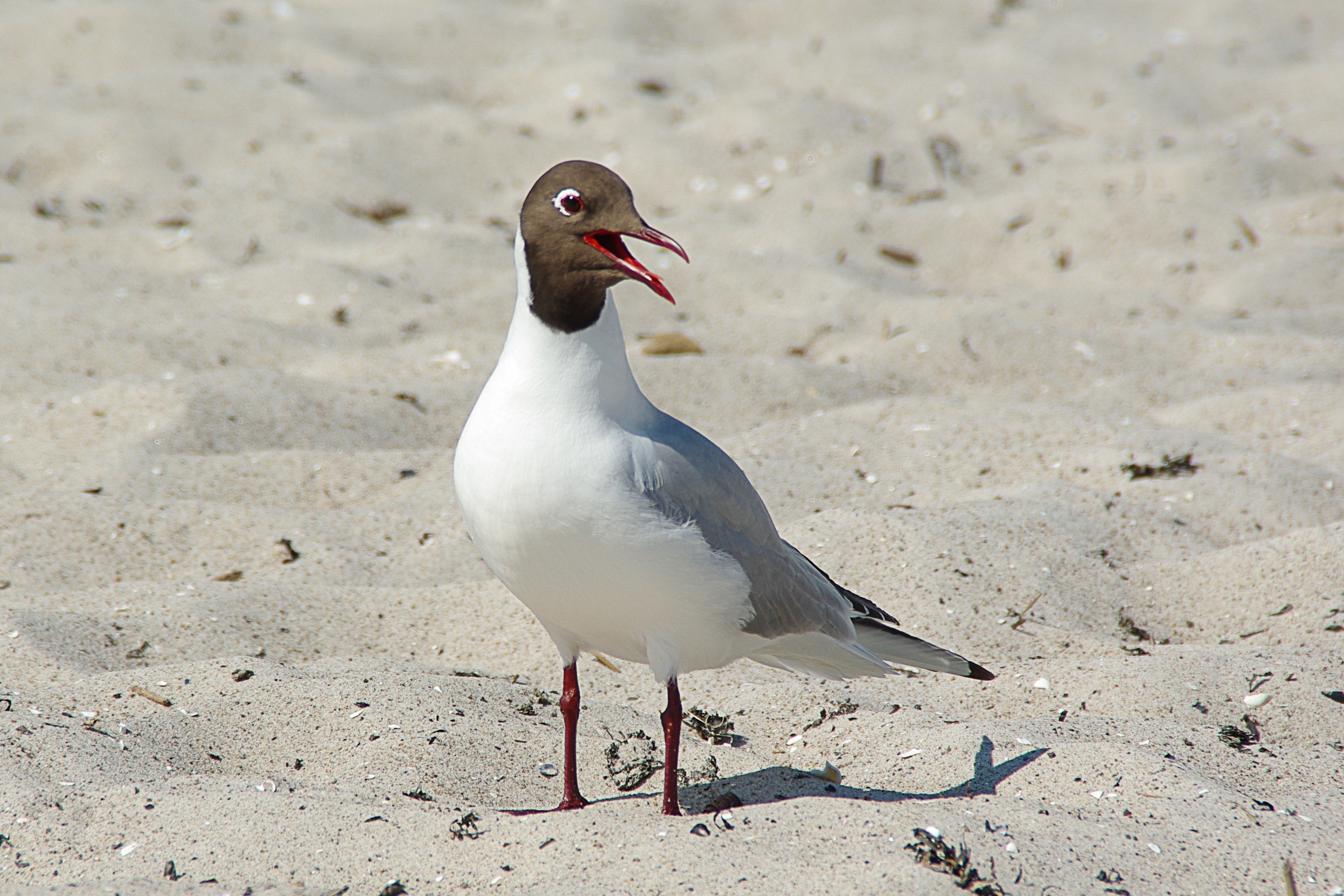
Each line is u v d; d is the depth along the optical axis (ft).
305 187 56.24
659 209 58.18
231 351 42.42
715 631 21.11
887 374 43.24
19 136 57.57
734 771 22.65
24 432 36.88
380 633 28.50
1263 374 41.75
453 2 77.87
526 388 19.85
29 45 67.72
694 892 17.11
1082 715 24.43
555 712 24.86
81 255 49.49
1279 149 60.49
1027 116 65.57
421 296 47.75
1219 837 19.20
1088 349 44.29
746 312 48.80
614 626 20.76
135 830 19.29
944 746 22.79
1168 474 34.99
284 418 38.09
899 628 23.95
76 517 31.96
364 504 34.63
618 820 19.44
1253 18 79.05
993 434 37.65
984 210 55.93
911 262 53.93
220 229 52.29
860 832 18.51
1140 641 28.14
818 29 77.05
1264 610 28.84
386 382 40.96
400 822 19.54
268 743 23.06
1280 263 49.88
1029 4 80.84
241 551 31.50
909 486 35.42
